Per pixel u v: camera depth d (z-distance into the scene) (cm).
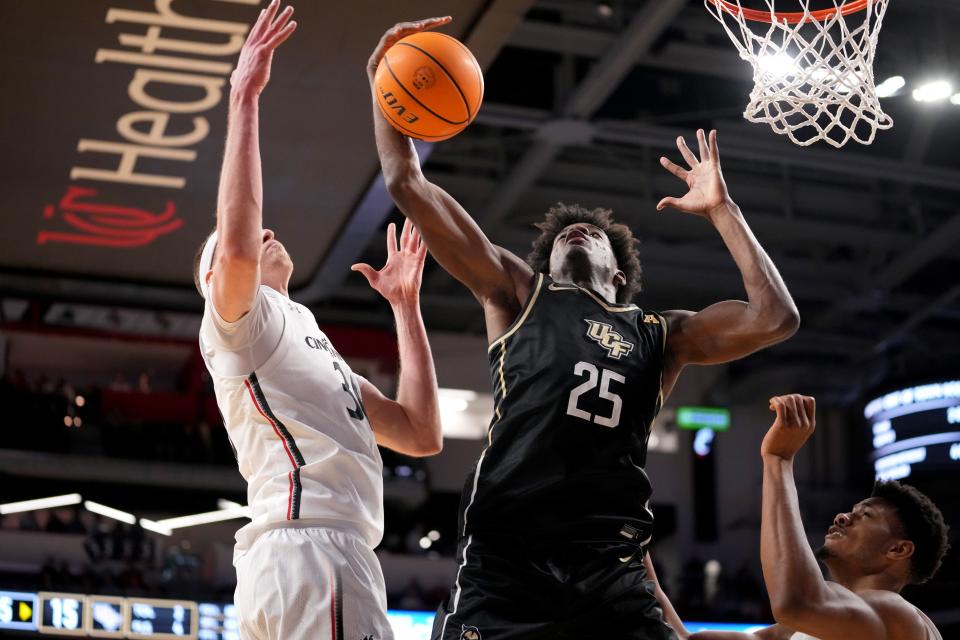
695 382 2081
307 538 315
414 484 1822
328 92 800
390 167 340
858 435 2048
